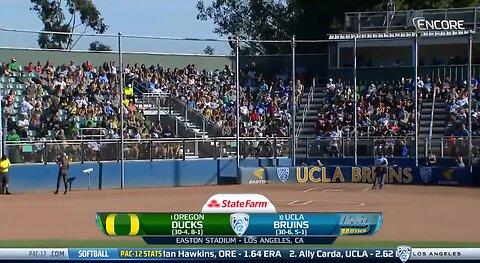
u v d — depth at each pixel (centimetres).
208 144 4459
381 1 6469
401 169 4322
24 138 4075
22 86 4581
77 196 3631
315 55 5666
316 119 4988
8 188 3844
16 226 2355
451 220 2498
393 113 4866
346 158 4503
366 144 4497
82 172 4059
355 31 5456
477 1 6512
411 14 5347
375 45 5438
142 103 4738
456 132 4622
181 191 3947
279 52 6688
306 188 4044
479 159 4266
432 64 5394
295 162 4541
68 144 4047
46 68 4756
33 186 3916
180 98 4912
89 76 4897
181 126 4653
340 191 3828
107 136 4303
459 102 4803
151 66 5294
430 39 5391
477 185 4162
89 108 4450
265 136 4731
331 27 6600
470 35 4166
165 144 4334
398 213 2728
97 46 4691
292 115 4528
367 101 5003
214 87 5306
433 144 4419
